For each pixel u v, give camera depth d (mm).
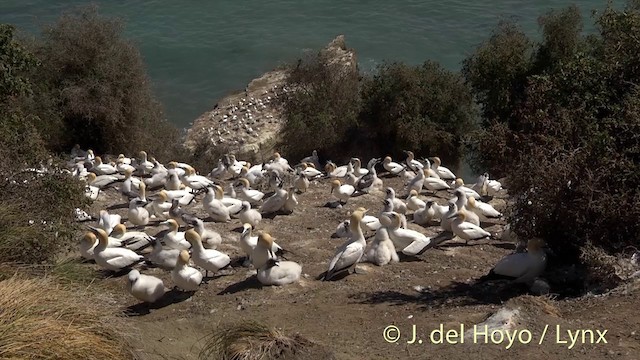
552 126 16328
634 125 15000
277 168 28203
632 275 13602
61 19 34781
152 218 22641
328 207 24031
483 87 35781
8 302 10289
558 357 10750
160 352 12406
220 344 11531
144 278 15289
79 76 34219
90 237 17297
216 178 29188
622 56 17250
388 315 13875
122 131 35656
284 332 11953
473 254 18359
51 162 18406
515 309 12266
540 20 34812
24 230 13695
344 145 39906
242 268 17562
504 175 19875
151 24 58625
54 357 9695
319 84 40406
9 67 19125
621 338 11219
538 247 15070
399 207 22500
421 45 53719
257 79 47812
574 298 13570
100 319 10836
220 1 62969
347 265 16625
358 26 56844
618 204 14398
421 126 37281
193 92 49688
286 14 59688
